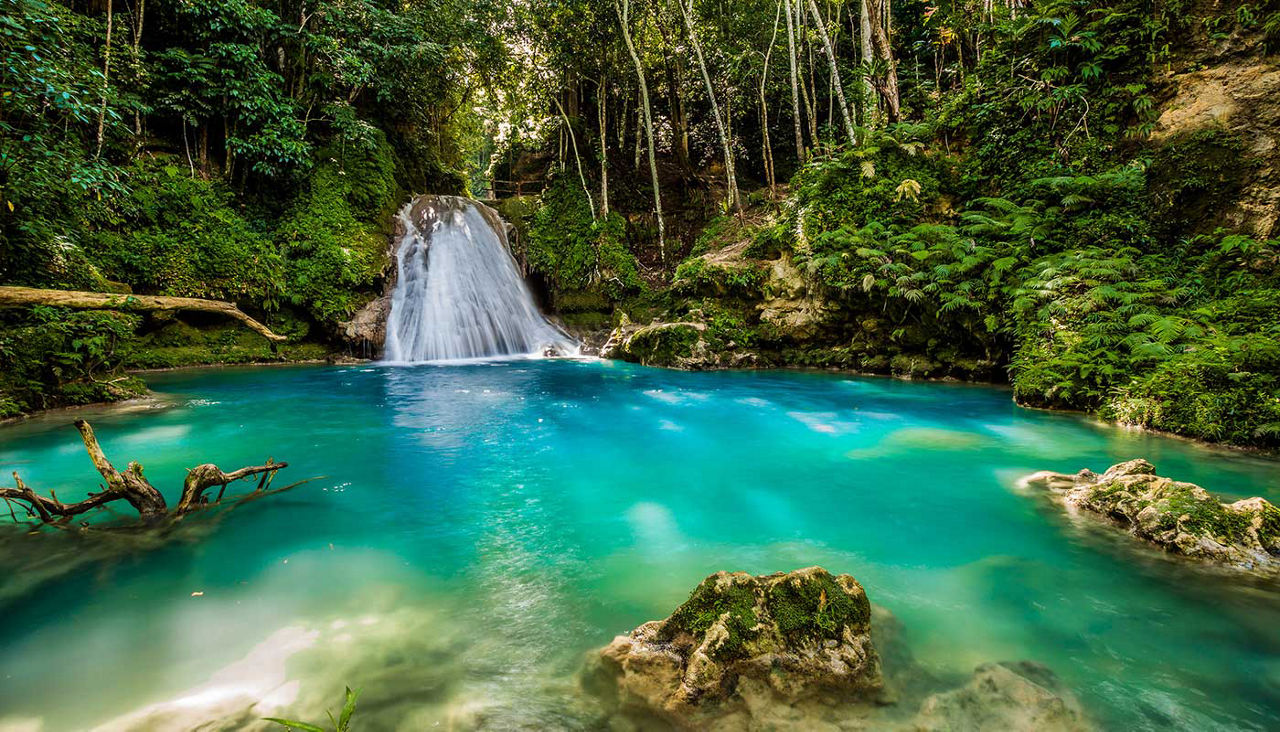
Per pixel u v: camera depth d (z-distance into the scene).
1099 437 6.59
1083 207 10.47
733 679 2.23
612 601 2.98
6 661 2.41
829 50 16.12
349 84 16.36
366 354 14.63
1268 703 2.17
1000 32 13.39
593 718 2.08
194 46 14.30
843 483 5.08
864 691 2.20
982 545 3.70
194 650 2.50
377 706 2.13
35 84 7.23
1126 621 2.76
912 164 13.23
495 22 21.06
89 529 3.82
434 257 16.78
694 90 23.16
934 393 9.77
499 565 3.43
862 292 12.00
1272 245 8.37
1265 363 6.20
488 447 6.31
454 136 27.08
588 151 22.23
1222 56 9.94
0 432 6.56
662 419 7.80
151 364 12.28
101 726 2.03
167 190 13.07
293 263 14.41
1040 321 8.85
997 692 2.18
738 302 14.44
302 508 4.36
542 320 18.09
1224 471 5.17
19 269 8.97
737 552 3.64
